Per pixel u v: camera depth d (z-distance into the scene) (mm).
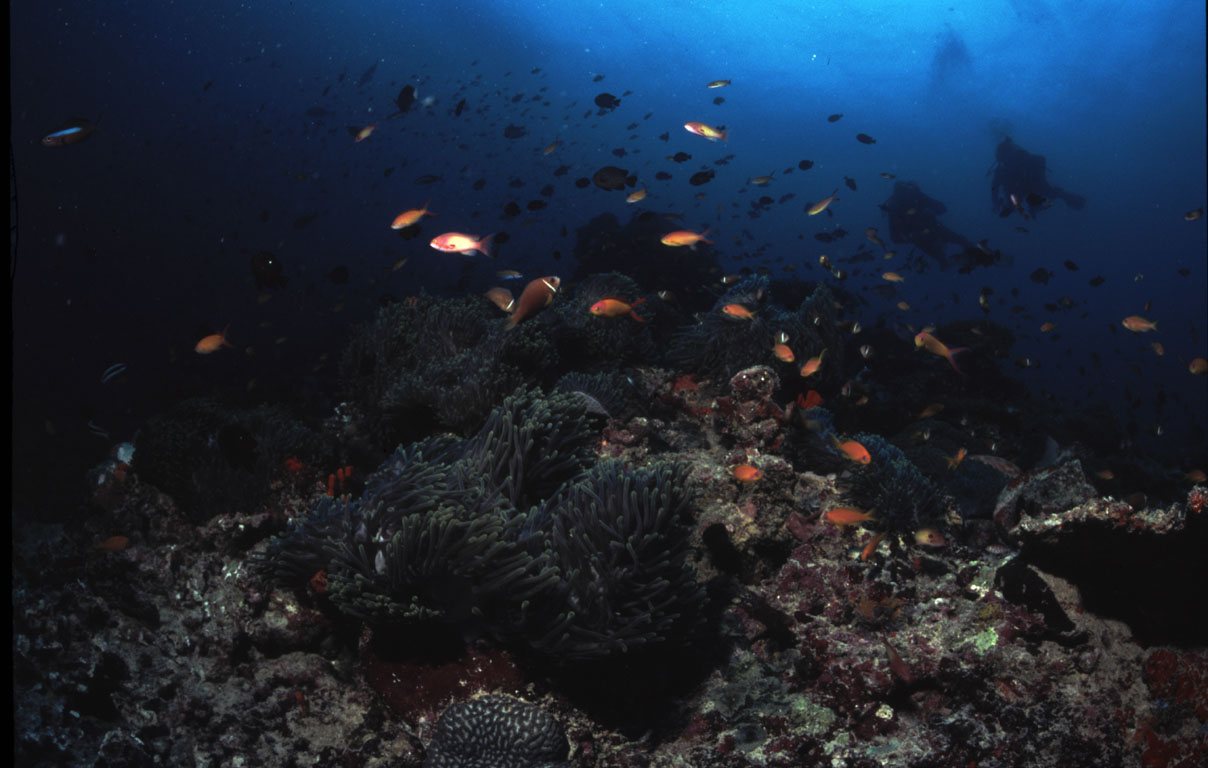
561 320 6484
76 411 10023
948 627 3533
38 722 2838
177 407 4957
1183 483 8000
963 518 4660
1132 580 3398
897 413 7801
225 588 3777
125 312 14438
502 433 3873
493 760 2797
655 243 10367
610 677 3217
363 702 3375
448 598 3084
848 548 4090
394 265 7672
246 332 13766
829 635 3520
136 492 4688
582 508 3342
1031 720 3115
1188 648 3340
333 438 5637
